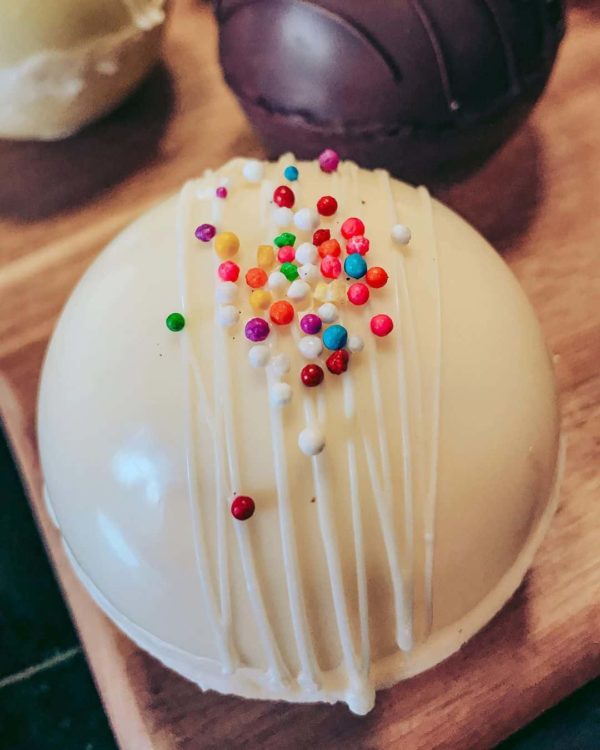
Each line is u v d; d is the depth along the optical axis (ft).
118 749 0.38
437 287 0.26
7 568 0.42
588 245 0.41
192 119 0.47
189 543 0.24
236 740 0.30
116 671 0.32
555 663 0.31
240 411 0.24
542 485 0.28
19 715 0.39
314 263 0.26
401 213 0.28
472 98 0.35
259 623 0.25
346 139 0.36
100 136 0.47
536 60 0.36
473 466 0.25
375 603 0.25
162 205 0.30
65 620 0.41
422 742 0.30
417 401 0.24
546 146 0.45
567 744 0.34
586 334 0.39
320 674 0.26
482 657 0.31
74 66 0.40
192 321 0.25
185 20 0.51
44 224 0.44
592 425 0.36
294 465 0.23
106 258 0.29
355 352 0.24
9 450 0.44
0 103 0.41
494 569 0.27
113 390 0.25
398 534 0.24
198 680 0.28
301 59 0.35
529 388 0.27
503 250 0.42
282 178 0.29
